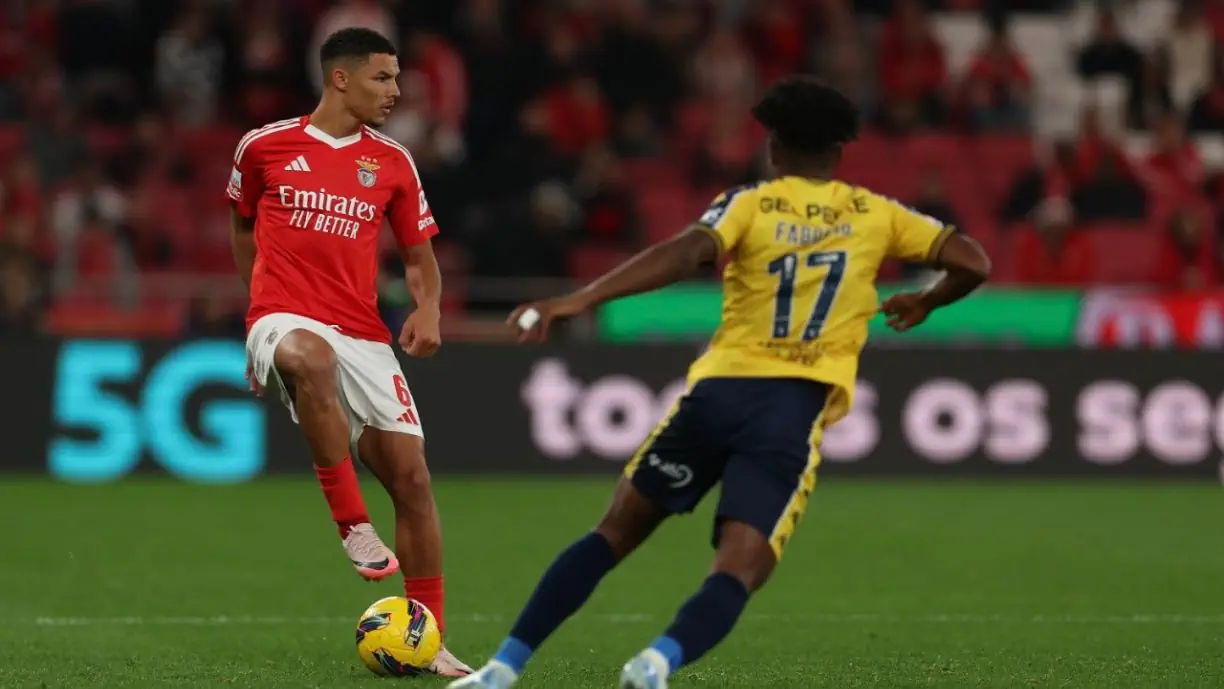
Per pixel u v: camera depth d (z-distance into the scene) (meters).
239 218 23.00
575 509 44.91
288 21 67.56
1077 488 51.78
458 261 57.00
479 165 62.94
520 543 38.47
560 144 66.19
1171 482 53.78
